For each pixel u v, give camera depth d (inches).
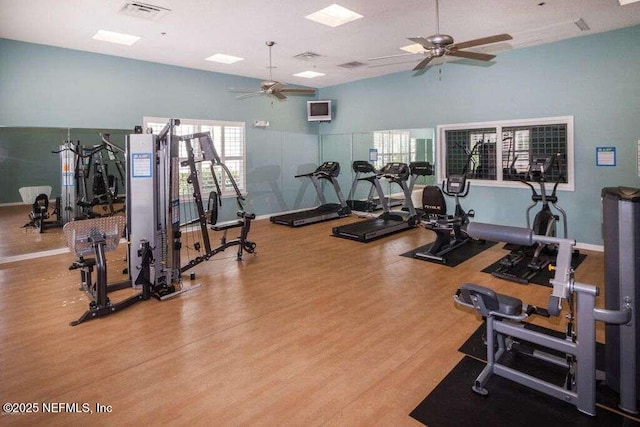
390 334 121.4
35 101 216.1
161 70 265.1
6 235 217.0
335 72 303.3
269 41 217.8
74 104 229.9
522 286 162.7
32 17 175.0
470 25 195.6
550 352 111.0
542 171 200.7
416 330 123.9
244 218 211.2
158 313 139.6
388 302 147.3
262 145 331.6
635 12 181.5
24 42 210.5
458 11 176.9
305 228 294.5
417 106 296.5
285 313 138.5
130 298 146.9
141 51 234.7
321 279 175.5
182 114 277.7
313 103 350.9
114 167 248.2
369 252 221.8
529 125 240.2
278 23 188.5
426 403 87.9
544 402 87.9
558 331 122.2
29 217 223.3
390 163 294.0
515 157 233.5
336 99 358.0
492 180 261.1
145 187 158.6
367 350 111.8
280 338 119.9
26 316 137.3
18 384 96.4
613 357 89.1
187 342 117.9
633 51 200.7
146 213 159.9
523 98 241.0
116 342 118.2
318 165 382.0
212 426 80.8
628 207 82.2
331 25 193.6
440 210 214.8
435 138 287.4
